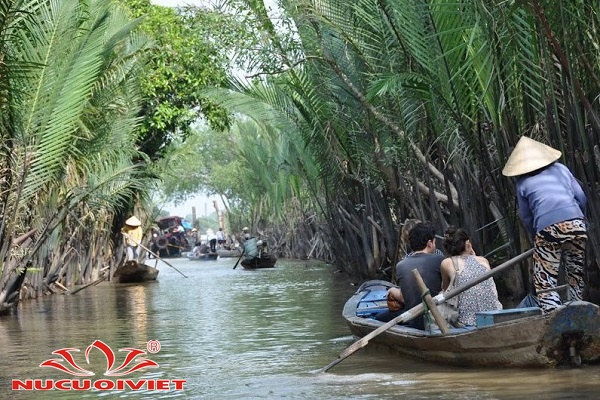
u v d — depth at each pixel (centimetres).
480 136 1445
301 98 2267
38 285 2397
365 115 1944
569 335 931
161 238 5994
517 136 1346
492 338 948
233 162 6188
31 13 1602
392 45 1622
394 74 1490
